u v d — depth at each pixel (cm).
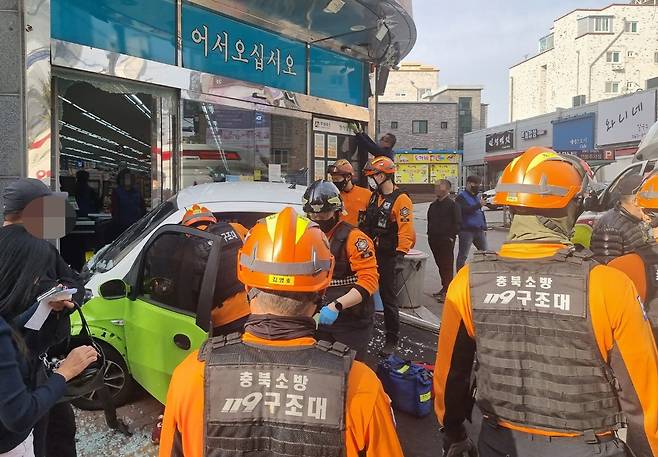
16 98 469
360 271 326
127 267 416
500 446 186
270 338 143
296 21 768
